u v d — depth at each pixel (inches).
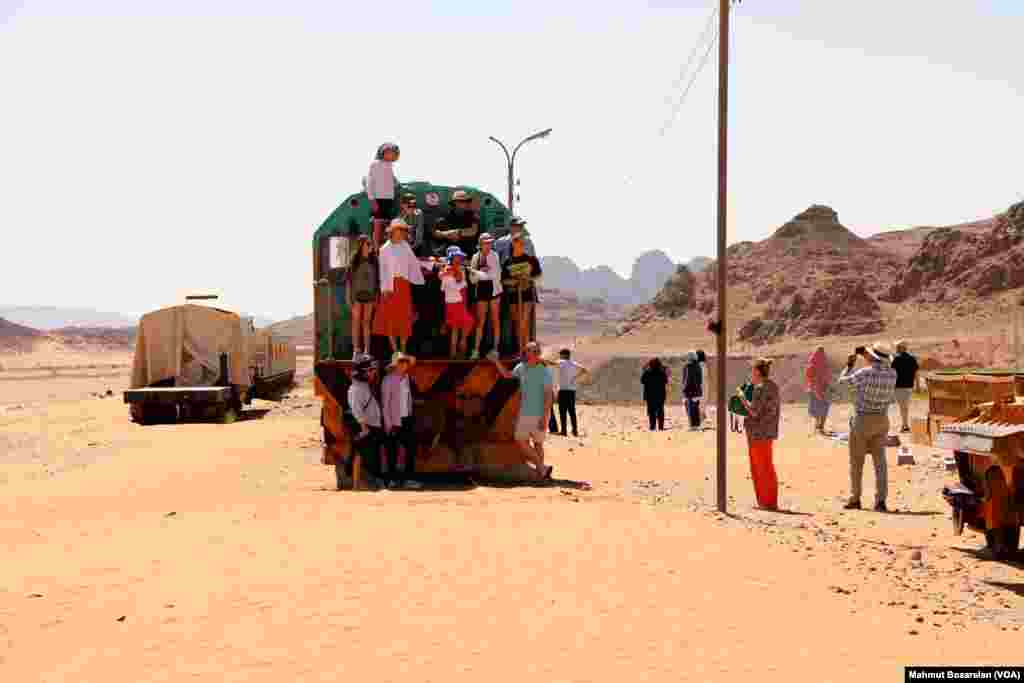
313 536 377.7
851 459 564.7
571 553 352.8
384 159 615.8
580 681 230.4
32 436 1007.6
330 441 604.1
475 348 614.2
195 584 306.3
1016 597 350.0
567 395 960.9
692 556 358.0
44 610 280.4
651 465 742.5
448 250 603.8
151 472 657.0
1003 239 6919.3
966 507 442.3
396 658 242.5
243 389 1193.4
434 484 576.1
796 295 7160.4
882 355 557.3
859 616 298.5
